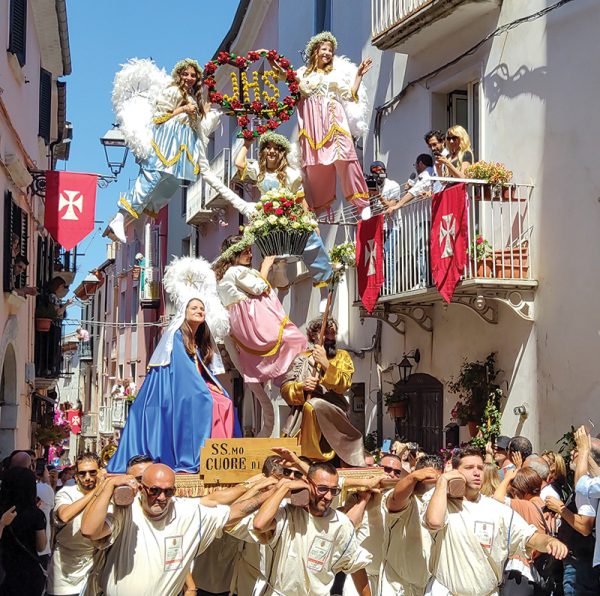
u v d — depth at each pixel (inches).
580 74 483.2
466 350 563.5
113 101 321.4
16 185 606.9
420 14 576.1
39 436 893.8
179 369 277.6
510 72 536.4
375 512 271.6
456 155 534.9
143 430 275.1
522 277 499.2
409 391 627.2
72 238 615.5
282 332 307.7
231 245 323.3
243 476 262.2
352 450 281.1
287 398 287.1
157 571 229.9
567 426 479.5
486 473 333.7
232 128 1019.3
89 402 2015.3
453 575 258.4
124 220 341.1
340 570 253.1
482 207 502.9
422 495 267.0
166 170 316.5
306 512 245.4
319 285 350.0
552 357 491.5
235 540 278.8
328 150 393.1
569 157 487.8
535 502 320.8
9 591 310.2
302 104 397.7
